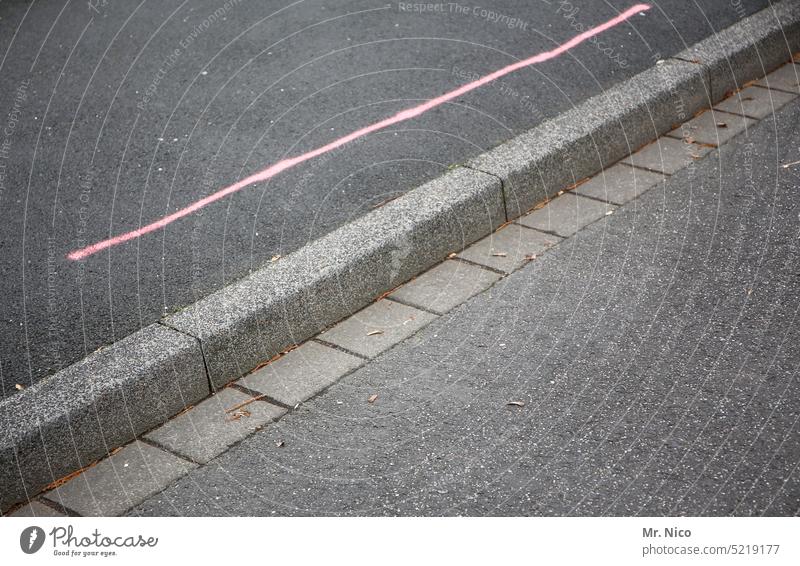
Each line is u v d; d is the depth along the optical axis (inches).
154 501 142.3
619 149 233.9
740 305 179.3
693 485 139.2
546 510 137.0
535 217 212.8
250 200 215.8
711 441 146.9
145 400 155.3
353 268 181.9
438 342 173.8
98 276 192.1
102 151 241.6
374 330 178.2
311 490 142.9
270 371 169.2
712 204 212.8
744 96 262.5
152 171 231.1
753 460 142.9
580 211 213.8
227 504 141.2
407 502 139.8
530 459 146.2
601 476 142.2
